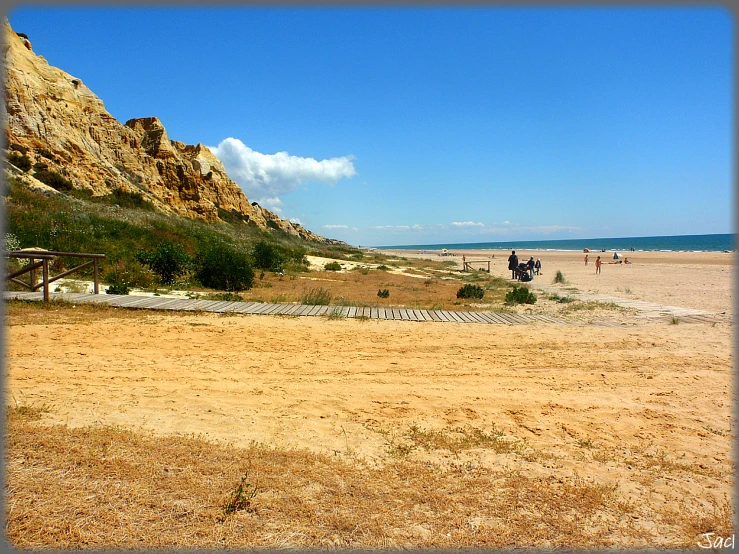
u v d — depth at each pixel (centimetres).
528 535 313
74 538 280
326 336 892
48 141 3041
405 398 570
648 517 341
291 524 309
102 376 595
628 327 1078
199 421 470
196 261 1881
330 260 3622
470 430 484
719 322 1149
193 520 305
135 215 2728
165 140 4431
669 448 457
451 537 305
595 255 6481
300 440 441
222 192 5009
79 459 365
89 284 1402
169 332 862
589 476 398
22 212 1836
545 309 1430
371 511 329
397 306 1396
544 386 634
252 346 792
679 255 5831
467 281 2625
